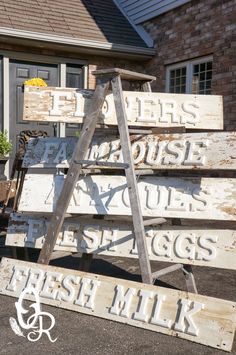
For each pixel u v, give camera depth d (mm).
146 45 9039
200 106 3670
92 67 8805
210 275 4281
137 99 3568
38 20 8227
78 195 3695
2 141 6961
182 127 3650
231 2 7348
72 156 3633
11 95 8234
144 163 3580
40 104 3525
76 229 3713
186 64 8406
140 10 9336
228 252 3201
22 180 4734
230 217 3223
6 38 7676
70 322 3166
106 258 4875
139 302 3145
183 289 3875
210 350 2764
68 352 2744
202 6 7938
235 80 7336
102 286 3322
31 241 3879
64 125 8656
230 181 3297
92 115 3453
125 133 3363
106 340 2900
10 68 8195
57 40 7941
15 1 8414
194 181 3402
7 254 4855
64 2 9039
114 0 9969
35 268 3629
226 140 3334
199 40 8023
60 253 3896
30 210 3816
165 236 3428
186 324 2922
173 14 8602
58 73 8586
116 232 3582
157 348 2793
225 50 7504
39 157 3967
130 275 4285
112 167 3498
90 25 8797
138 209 3305
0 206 6141
